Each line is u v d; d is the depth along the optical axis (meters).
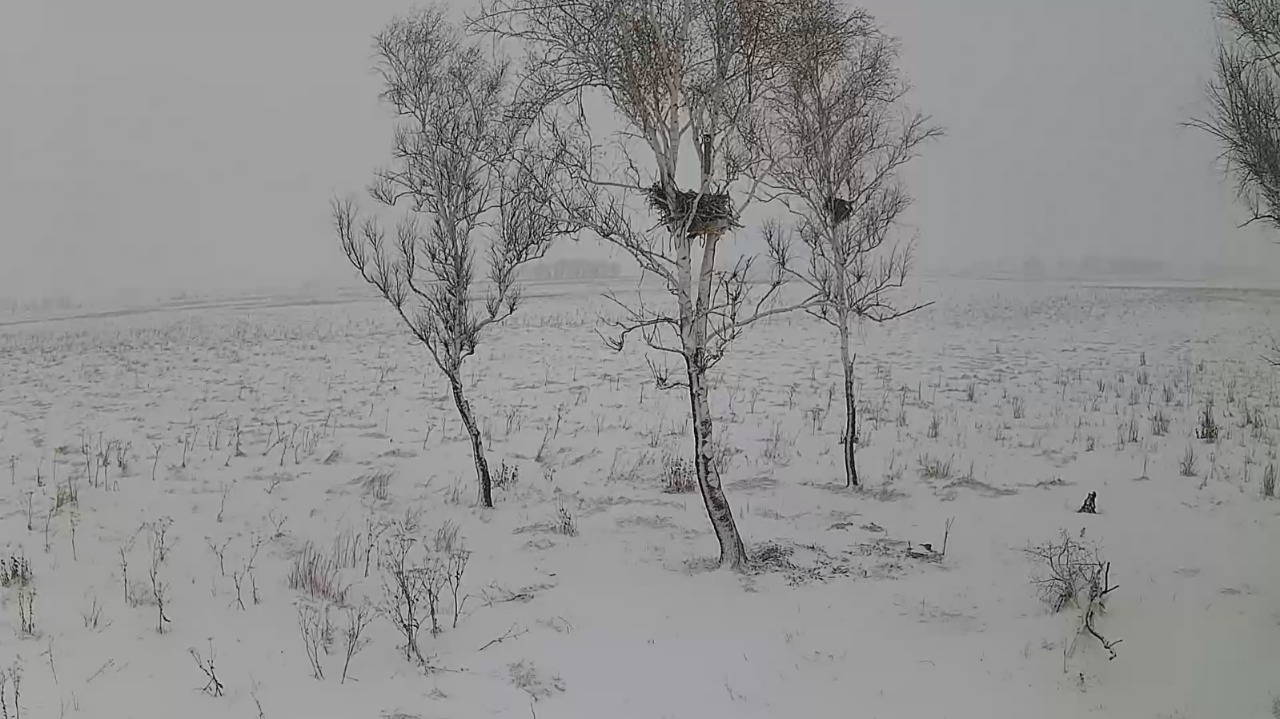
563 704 5.75
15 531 9.27
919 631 6.95
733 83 8.64
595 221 8.54
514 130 10.48
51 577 7.84
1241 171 8.77
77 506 10.34
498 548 9.26
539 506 11.13
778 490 11.99
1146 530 9.56
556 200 9.02
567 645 6.68
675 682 6.09
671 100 8.37
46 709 5.37
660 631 6.96
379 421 16.58
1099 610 7.14
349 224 12.73
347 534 9.63
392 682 6.01
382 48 11.07
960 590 7.88
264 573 8.20
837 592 7.87
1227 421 15.91
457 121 10.91
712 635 6.88
